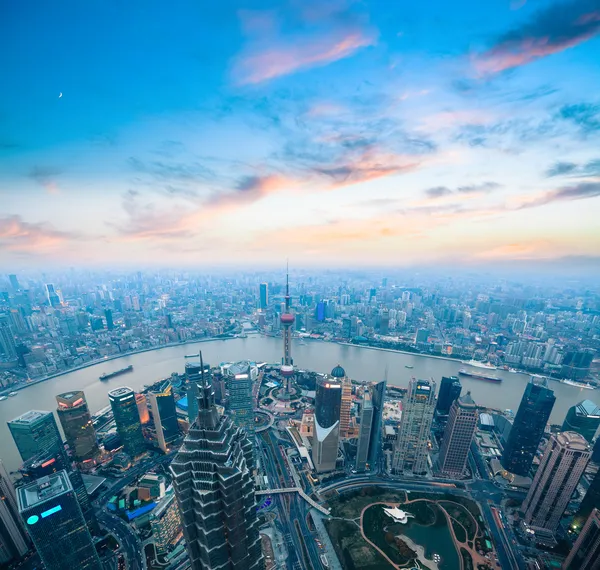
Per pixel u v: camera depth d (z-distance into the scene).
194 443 131.62
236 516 133.25
